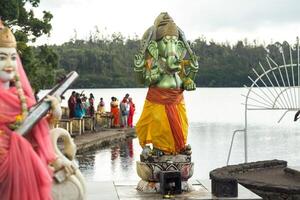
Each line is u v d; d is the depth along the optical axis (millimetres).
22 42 25797
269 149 23594
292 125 37781
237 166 11305
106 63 94312
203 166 18625
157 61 9352
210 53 98125
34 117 4977
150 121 9320
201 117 48031
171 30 9391
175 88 9320
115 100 33156
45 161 5148
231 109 61875
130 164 20328
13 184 4711
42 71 29344
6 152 4777
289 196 9586
